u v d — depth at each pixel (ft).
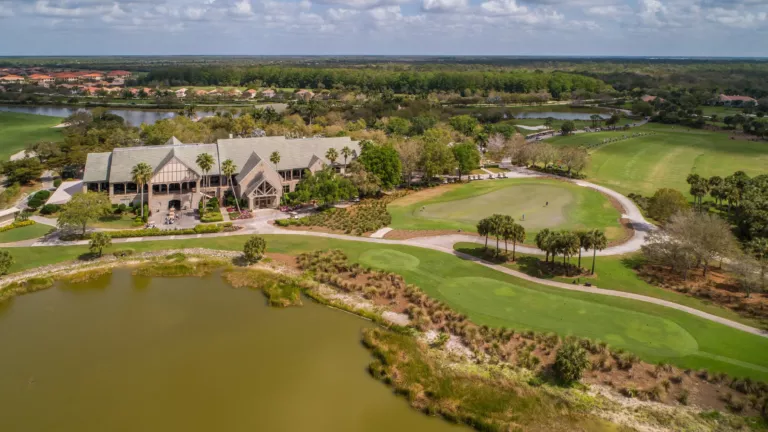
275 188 385.50
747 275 237.45
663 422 161.07
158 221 351.67
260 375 187.11
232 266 284.41
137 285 262.26
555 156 517.55
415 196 430.20
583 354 181.27
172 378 184.55
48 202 375.45
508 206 399.85
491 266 280.31
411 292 245.45
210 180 395.34
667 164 534.78
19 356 197.77
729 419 161.38
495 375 185.06
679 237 268.00
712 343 201.77
